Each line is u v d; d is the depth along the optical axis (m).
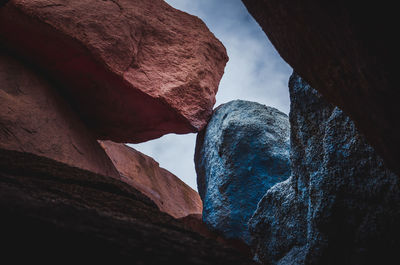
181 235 1.99
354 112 2.51
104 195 2.64
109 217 1.89
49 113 6.20
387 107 2.08
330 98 2.70
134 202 2.70
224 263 1.75
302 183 4.75
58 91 6.89
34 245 1.35
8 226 1.38
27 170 2.67
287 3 2.25
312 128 4.35
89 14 6.36
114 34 6.50
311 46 2.40
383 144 2.47
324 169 3.82
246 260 1.90
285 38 2.62
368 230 3.42
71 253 1.37
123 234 1.66
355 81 2.20
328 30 2.09
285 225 4.99
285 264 4.74
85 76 6.62
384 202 3.33
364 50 1.91
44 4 5.86
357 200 3.54
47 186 2.41
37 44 6.12
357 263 3.49
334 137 3.79
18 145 5.28
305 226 4.70
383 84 1.96
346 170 3.63
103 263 1.38
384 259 3.33
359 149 3.56
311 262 3.88
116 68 6.45
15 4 5.56
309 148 4.32
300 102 4.53
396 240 3.24
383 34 1.72
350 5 1.75
